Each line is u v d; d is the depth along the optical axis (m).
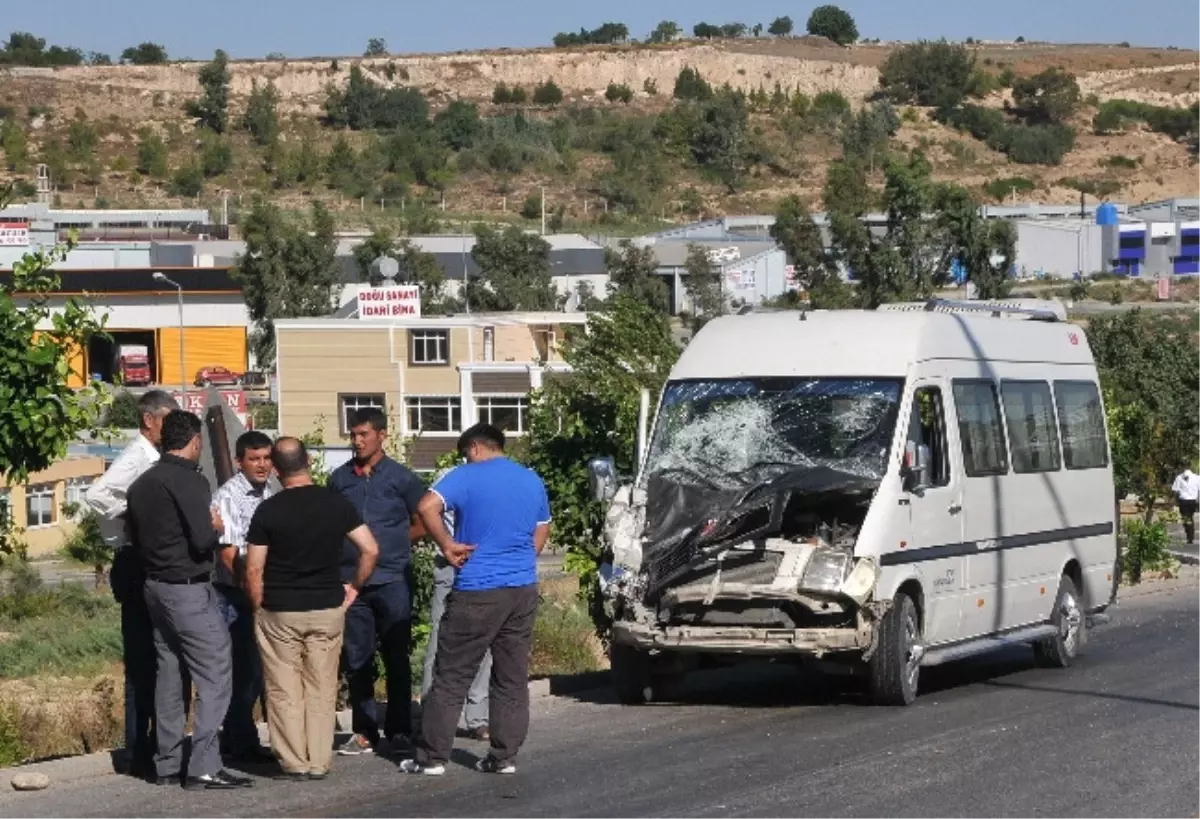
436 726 10.84
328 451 50.22
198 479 10.45
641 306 19.75
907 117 165.50
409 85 173.38
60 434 15.06
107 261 83.06
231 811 9.98
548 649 17.88
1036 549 16.22
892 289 72.62
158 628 10.55
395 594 11.68
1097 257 107.19
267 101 147.25
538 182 133.62
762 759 11.44
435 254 84.88
